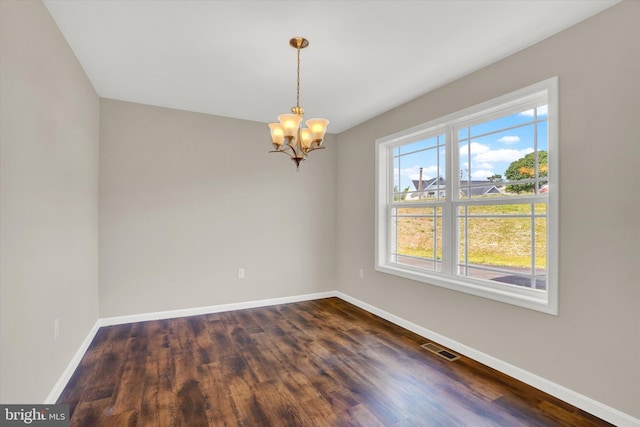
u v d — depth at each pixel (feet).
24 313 5.47
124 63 8.84
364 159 13.88
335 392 7.27
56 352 6.93
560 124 7.10
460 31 7.22
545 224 7.72
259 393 7.23
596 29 6.52
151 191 12.17
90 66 9.00
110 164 11.53
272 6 6.41
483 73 8.89
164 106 12.33
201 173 13.03
